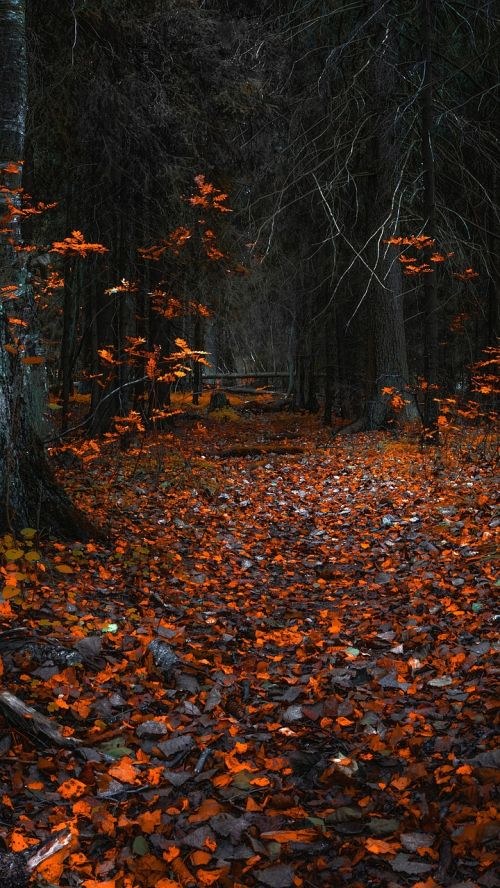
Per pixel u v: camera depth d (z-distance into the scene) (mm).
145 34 11406
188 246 13242
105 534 6102
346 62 14203
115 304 12922
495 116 14734
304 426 20406
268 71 14250
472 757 2887
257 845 2414
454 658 3859
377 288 15680
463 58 14898
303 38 14055
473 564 5512
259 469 11945
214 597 5441
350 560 6512
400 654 4145
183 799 2676
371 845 2365
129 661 3861
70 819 2512
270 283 22766
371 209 15898
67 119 11070
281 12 14680
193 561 6297
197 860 2336
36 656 3574
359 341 21219
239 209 15945
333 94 14156
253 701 3662
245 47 13453
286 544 7266
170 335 16656
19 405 5297
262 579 6102
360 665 3967
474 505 7270
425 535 6719
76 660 3643
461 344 19094
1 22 5824
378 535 7184
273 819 2572
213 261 13703
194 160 12633
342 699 3551
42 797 2637
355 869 2350
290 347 25219
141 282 12836
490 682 3502
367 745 3092
